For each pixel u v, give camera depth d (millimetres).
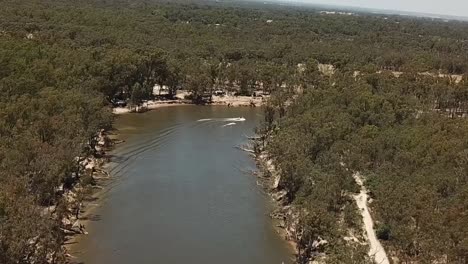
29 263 76688
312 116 154500
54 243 82812
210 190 127938
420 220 91125
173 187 128500
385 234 97562
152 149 157000
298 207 102375
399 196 100812
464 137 129750
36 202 99438
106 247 97625
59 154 110062
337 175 117188
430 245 82938
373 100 163250
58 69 173625
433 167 112750
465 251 77625
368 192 118500
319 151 134375
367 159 130500
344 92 177250
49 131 121875
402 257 89875
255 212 116812
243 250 100000
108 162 142000
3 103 129625
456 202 96312
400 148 131250
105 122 153125
